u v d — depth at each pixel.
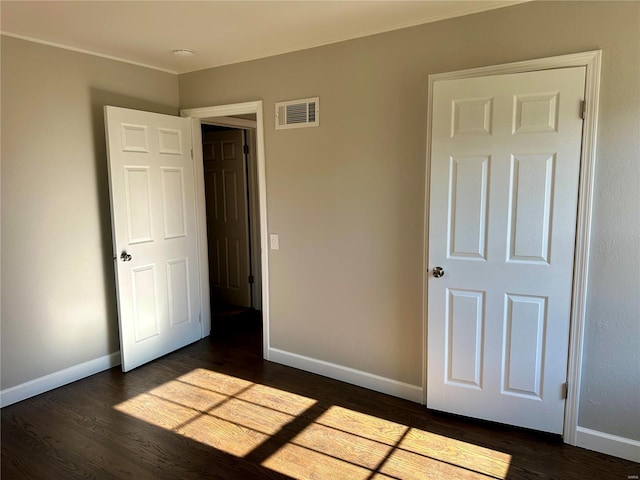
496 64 2.50
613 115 2.22
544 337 2.49
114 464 2.38
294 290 3.51
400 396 3.07
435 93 2.62
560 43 2.32
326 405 2.99
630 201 2.23
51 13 2.55
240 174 5.01
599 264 2.33
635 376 2.31
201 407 2.97
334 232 3.23
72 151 3.26
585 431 2.46
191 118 3.94
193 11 2.54
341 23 2.74
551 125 2.35
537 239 2.44
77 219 3.31
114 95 3.49
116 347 3.64
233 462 2.40
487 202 2.55
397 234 2.96
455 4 2.45
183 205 3.94
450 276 2.70
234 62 3.57
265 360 3.75
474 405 2.73
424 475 2.27
